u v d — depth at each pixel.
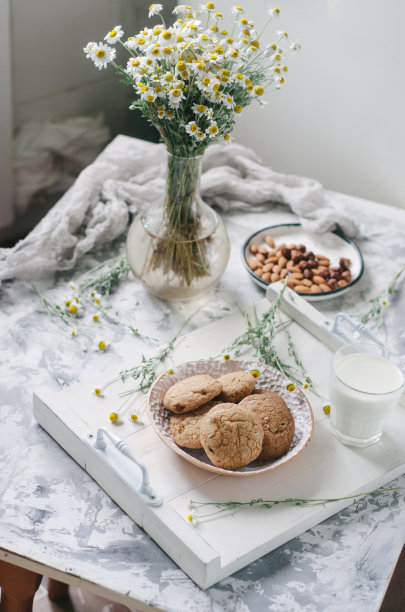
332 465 1.13
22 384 1.23
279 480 1.11
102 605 1.44
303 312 1.31
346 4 1.68
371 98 1.75
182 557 1.03
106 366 1.27
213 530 1.05
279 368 1.24
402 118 1.74
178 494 1.08
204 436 1.08
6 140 1.88
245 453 1.08
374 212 1.59
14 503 1.09
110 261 1.44
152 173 1.58
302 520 1.07
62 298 1.38
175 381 1.18
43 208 2.05
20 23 1.76
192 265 1.30
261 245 1.49
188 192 1.25
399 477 1.16
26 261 1.39
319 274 1.42
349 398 1.11
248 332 1.27
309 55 1.77
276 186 1.57
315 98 1.81
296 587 1.04
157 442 1.14
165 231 1.28
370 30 1.68
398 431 1.18
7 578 1.11
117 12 1.88
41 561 1.04
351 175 1.87
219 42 1.22
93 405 1.18
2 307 1.35
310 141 1.87
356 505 1.12
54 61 1.85
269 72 1.27
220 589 1.03
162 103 1.19
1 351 1.28
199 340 1.29
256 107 1.89
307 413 1.15
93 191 1.52
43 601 1.43
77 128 1.98
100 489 1.12
